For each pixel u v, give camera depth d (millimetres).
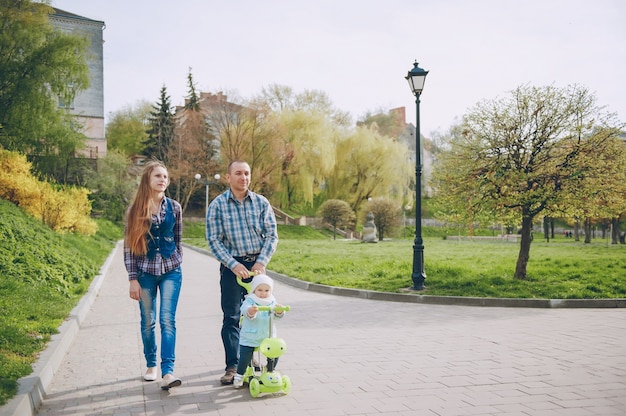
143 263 5316
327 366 6008
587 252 29156
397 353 6672
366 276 15688
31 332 6594
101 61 53188
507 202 13445
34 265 10734
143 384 5309
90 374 5664
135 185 49812
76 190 23438
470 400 4707
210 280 16312
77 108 51906
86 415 4363
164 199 5457
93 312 9945
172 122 61062
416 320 9336
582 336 7766
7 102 27375
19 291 8750
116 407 4570
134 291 5250
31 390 4441
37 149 28516
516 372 5684
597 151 13172
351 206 55219
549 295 11484
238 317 5484
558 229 79688
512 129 13484
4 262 10148
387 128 70500
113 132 78125
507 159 13680
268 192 53719
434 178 14891
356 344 7254
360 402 4680
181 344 7309
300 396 4875
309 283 14414
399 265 18047
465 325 8797
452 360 6270
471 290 12297
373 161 54031
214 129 57250
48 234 15383
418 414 4344
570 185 13031
